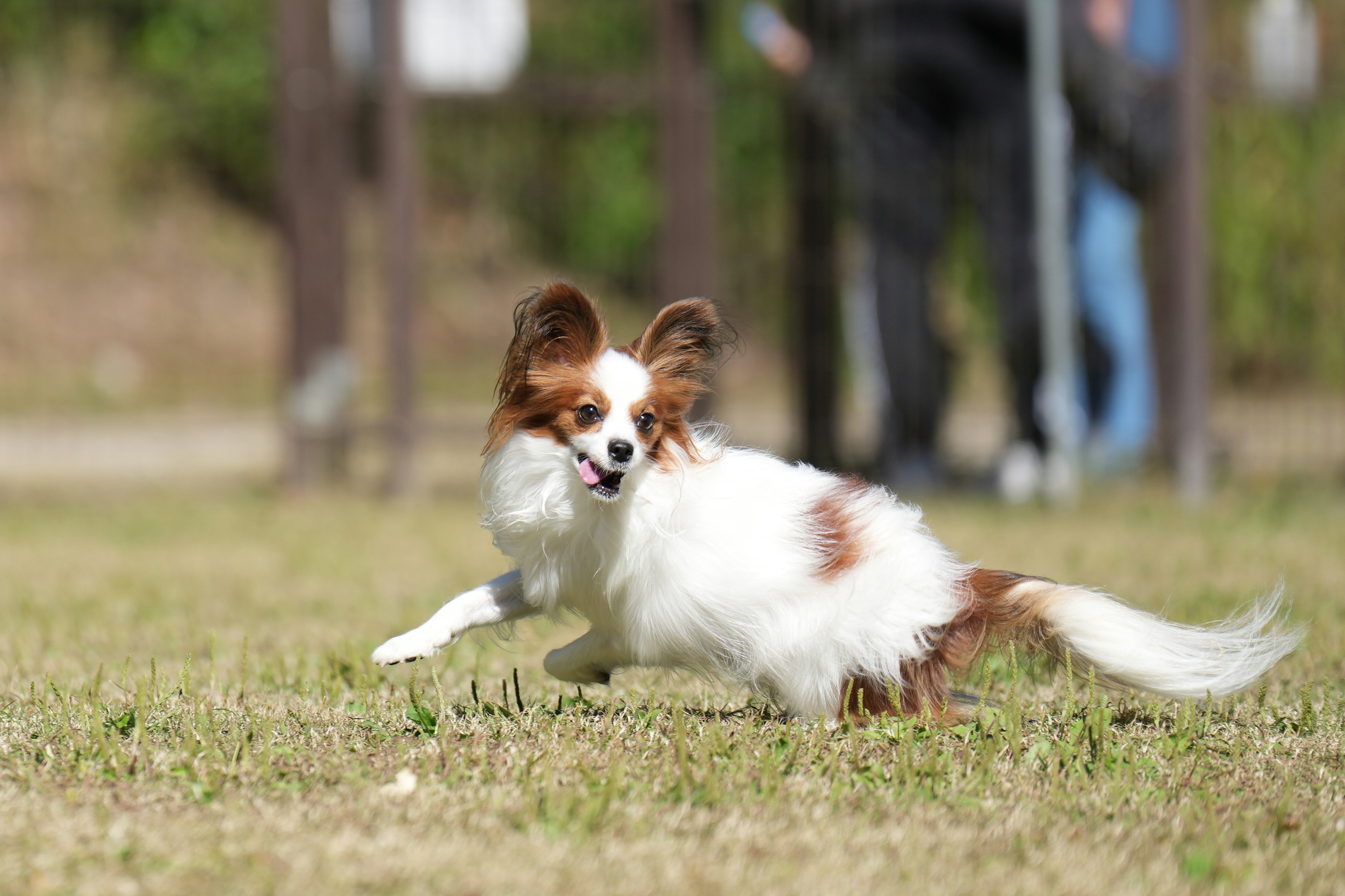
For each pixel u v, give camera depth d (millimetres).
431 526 10438
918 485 12492
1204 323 12047
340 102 11914
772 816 3617
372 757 4141
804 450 13273
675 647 4582
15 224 21328
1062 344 11312
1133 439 12859
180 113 22531
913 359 12414
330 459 12539
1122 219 12539
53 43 21109
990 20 11898
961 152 12359
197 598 7578
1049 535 9766
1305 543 9328
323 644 6215
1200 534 9773
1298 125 15648
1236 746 4375
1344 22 15477
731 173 19234
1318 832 3537
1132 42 12609
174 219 22953
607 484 4391
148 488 13086
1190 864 3277
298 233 11992
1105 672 4516
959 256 17453
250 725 4469
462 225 21203
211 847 3350
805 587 4445
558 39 19141
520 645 6367
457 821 3539
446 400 18656
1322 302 15742
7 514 11289
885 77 12117
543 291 4559
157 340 21297
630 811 3621
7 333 20312
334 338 12180
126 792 3785
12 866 3232
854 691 4543
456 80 12109
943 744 4320
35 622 6816
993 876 3211
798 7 12773
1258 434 16062
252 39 21250
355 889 3098
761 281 20031
